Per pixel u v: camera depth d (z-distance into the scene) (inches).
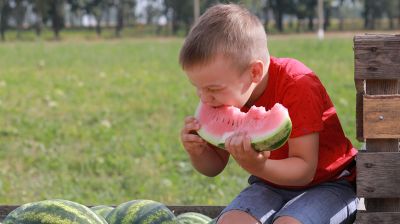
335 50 1547.7
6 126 552.7
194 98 714.8
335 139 173.2
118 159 422.3
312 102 164.7
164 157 426.9
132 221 188.2
